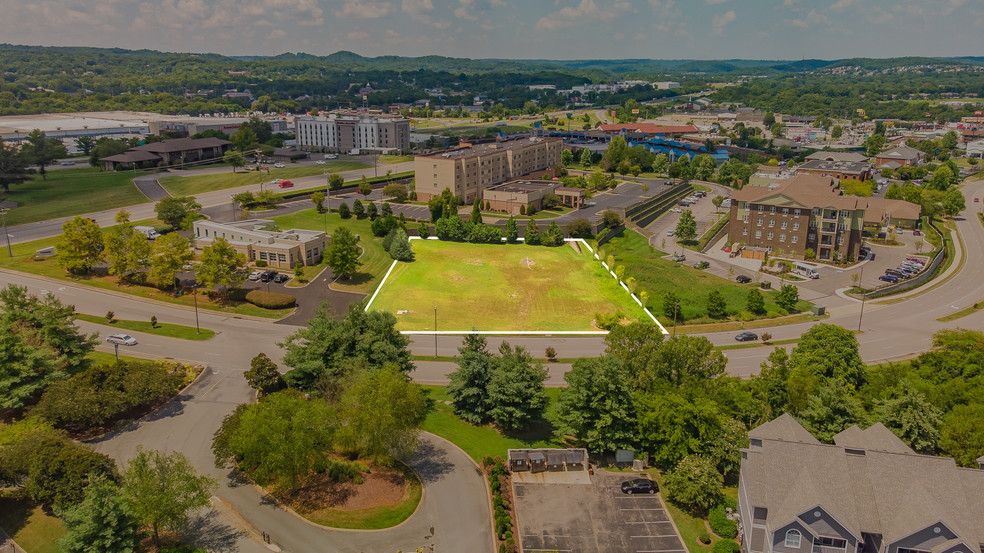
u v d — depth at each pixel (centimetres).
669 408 8188
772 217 18225
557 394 10244
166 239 14362
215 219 19688
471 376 9300
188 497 6775
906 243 19475
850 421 8250
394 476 8175
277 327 12688
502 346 9575
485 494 7906
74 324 12150
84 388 8794
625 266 16625
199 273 13638
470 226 19175
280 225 19400
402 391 7956
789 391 8844
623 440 8519
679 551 7012
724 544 6906
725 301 14275
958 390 8912
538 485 8138
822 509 6244
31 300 10762
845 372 9650
